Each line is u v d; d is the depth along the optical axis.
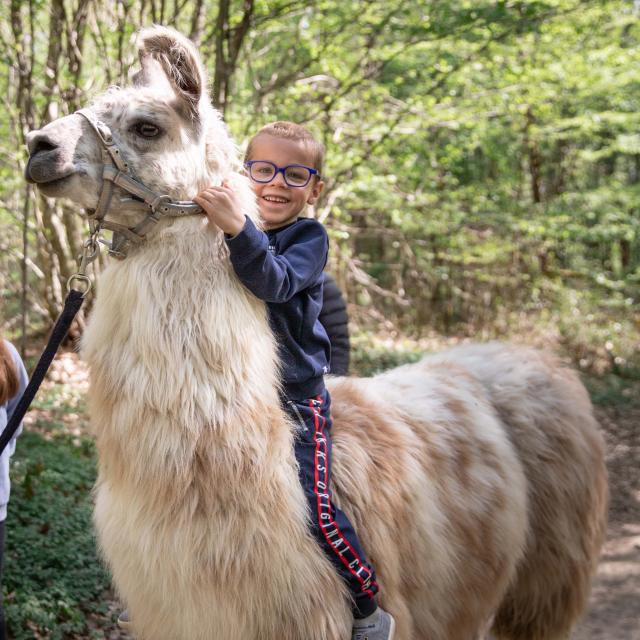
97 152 2.31
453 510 2.90
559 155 18.56
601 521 3.71
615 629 4.87
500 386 3.48
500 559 3.07
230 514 2.26
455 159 14.99
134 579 2.38
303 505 2.38
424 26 8.34
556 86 11.50
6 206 9.75
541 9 8.25
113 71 8.83
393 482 2.68
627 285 16.97
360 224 15.93
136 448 2.25
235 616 2.29
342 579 2.44
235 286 2.37
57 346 2.45
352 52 10.55
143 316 2.26
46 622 3.82
